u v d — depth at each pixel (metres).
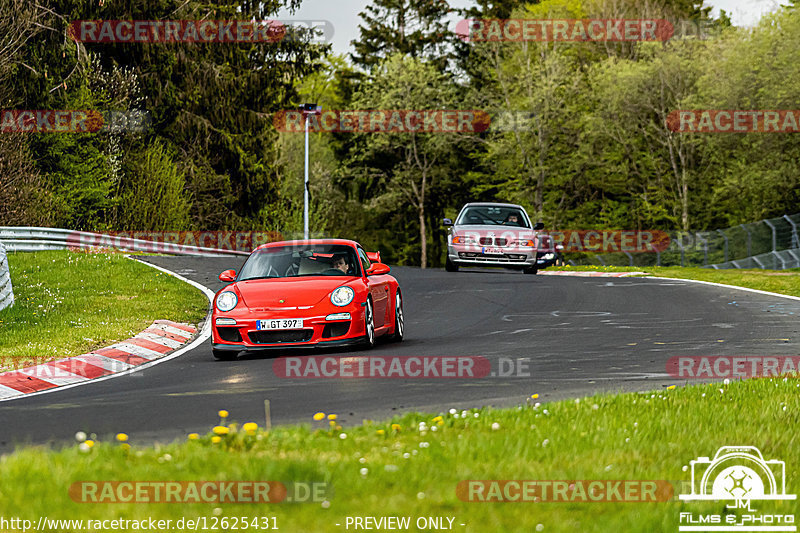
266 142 114.56
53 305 39.19
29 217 72.25
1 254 38.16
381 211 161.00
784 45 103.56
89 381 23.80
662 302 40.34
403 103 143.75
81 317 36.25
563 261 135.38
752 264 94.88
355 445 13.59
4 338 30.97
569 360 24.98
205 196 108.94
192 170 105.06
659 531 9.90
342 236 170.75
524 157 135.00
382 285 28.78
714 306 38.62
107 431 16.09
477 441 13.76
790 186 101.25
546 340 29.62
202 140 108.31
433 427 14.73
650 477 11.99
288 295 26.52
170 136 106.75
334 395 19.73
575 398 18.53
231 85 107.06
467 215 58.75
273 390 20.58
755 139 105.12
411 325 34.84
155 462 12.34
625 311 37.50
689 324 33.06
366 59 168.25
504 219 58.31
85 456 12.47
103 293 42.97
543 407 16.97
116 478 11.36
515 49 135.88
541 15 141.62
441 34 166.75
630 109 124.06
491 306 39.91
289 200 127.56
